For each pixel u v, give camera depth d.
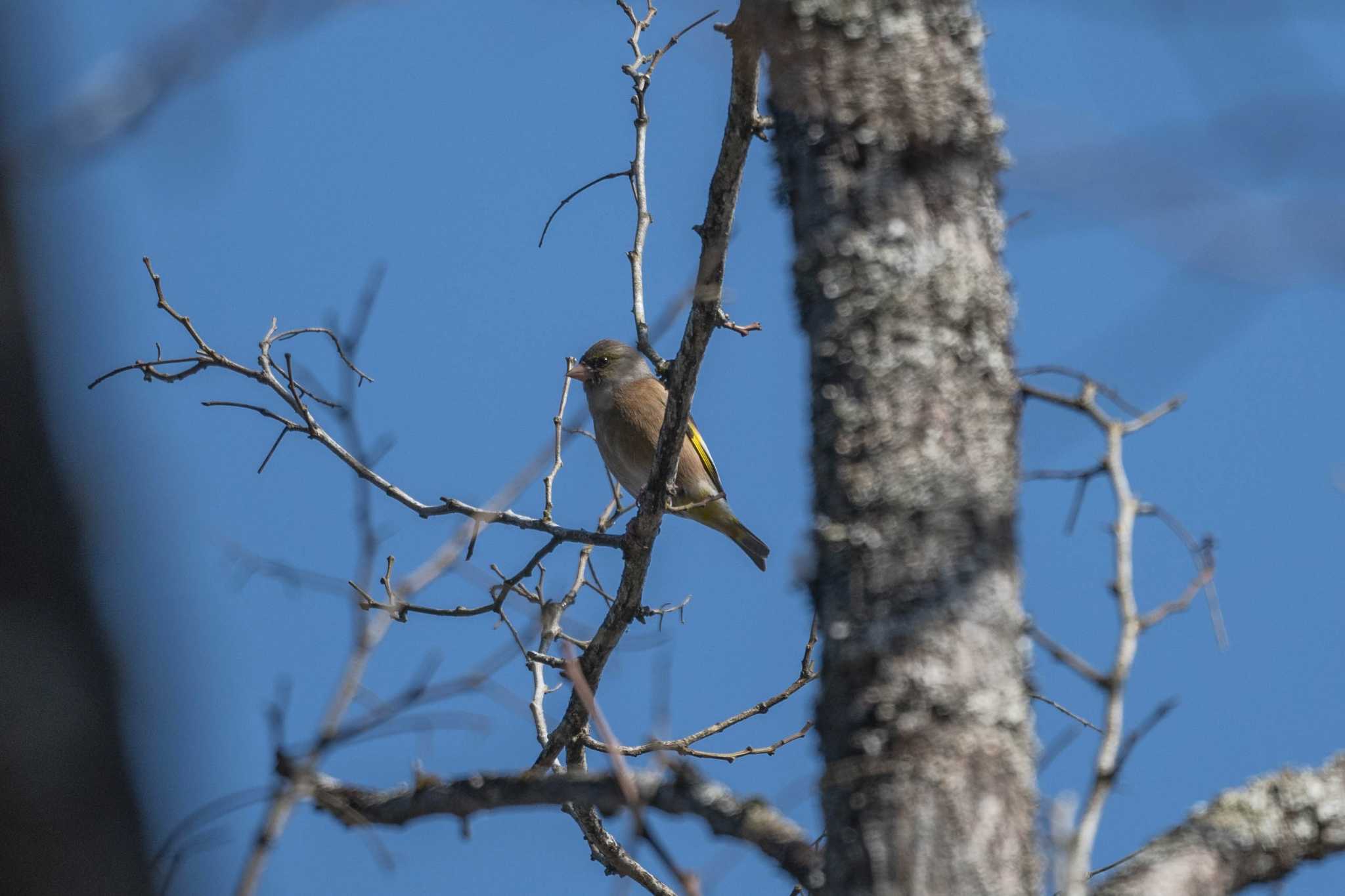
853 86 6.84
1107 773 5.89
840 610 6.47
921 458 6.53
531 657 10.11
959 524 6.47
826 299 6.75
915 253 6.71
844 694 6.40
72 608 4.41
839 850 6.25
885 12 6.89
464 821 7.38
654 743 10.52
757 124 8.44
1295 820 6.71
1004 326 6.81
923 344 6.63
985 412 6.64
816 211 6.85
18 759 4.29
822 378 6.72
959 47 6.96
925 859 6.07
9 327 4.36
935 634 6.33
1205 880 6.46
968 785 6.16
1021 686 6.44
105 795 4.38
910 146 6.81
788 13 6.89
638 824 6.45
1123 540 6.39
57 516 4.40
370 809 7.42
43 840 4.28
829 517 6.59
